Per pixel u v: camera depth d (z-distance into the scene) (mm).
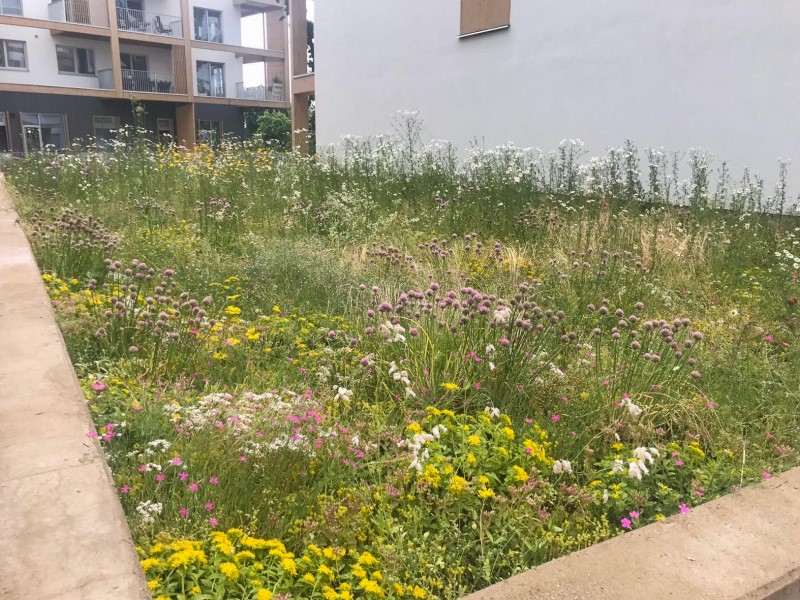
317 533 2441
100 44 33344
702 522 2662
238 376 3844
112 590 1854
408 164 10500
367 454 2988
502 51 11797
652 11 9250
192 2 36656
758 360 4242
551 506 2895
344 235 7258
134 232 6902
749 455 3301
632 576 2295
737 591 2227
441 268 5852
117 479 2586
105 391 3281
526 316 3773
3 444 2604
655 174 8359
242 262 5844
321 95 17125
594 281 5426
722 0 8391
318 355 4023
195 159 12375
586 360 3980
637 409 3252
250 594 2098
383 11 14547
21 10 31812
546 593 2203
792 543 2520
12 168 11414
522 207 7859
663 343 4000
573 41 10469
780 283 5684
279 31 40094
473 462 2895
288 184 9539
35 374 3260
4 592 1821
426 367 3668
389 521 2572
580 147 10555
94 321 4137
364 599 2221
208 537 2311
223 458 2781
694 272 6215
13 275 4895
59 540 2049
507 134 11914
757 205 7668
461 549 2570
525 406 3525
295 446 2822
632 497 2896
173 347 3863
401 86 14383
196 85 36938
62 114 32219
